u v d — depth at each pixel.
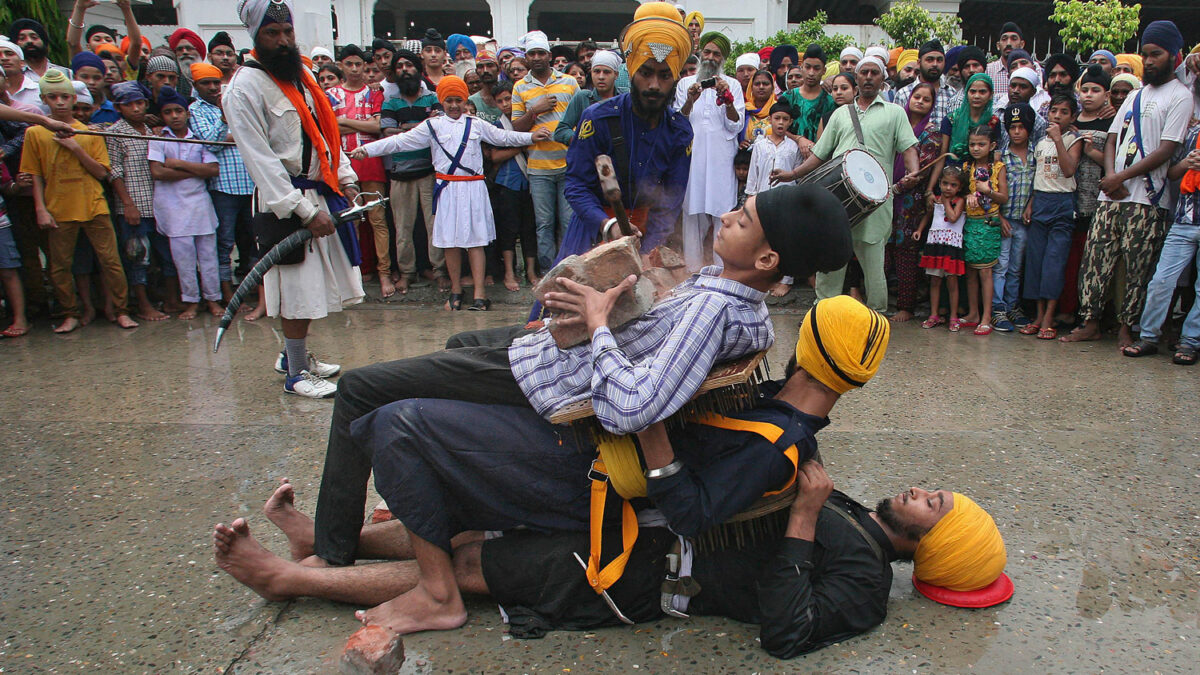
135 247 5.92
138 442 3.63
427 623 2.17
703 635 2.17
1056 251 5.50
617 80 6.16
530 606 2.22
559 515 2.16
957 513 2.23
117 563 2.59
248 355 5.09
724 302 2.00
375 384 2.23
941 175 5.84
